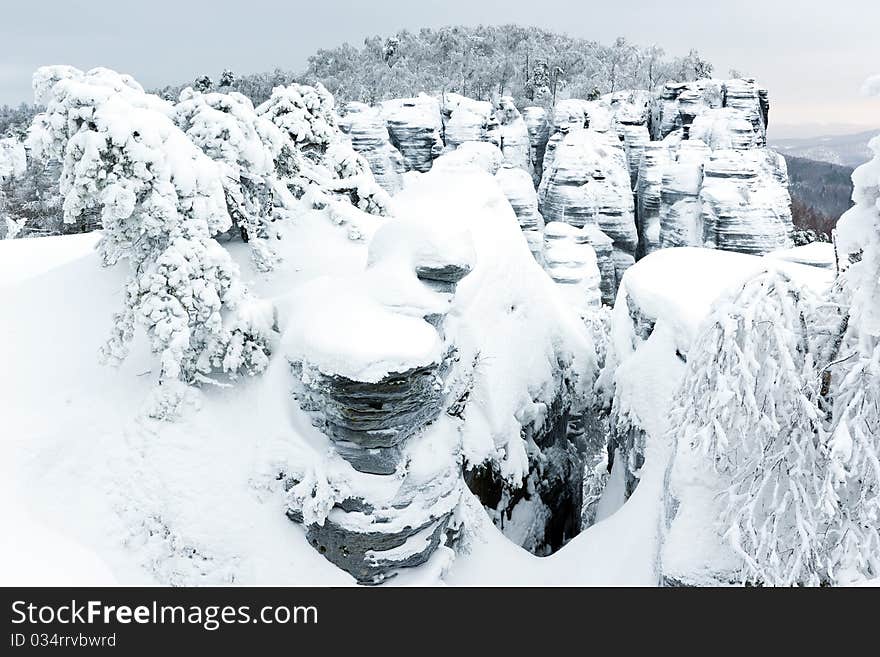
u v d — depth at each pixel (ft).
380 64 357.00
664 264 76.07
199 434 51.03
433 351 47.39
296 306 56.44
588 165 203.41
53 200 160.25
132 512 47.65
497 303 74.43
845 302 44.96
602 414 83.20
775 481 44.75
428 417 53.21
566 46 374.02
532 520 71.92
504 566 57.52
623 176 206.69
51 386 54.08
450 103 233.35
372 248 54.70
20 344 58.90
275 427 51.42
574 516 84.99
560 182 205.26
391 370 45.27
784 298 44.34
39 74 51.65
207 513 48.42
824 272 68.18
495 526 64.03
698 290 67.15
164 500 48.29
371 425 47.50
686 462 50.11
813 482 43.45
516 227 86.84
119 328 51.70
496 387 68.13
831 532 43.70
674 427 50.78
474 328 68.33
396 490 48.93
